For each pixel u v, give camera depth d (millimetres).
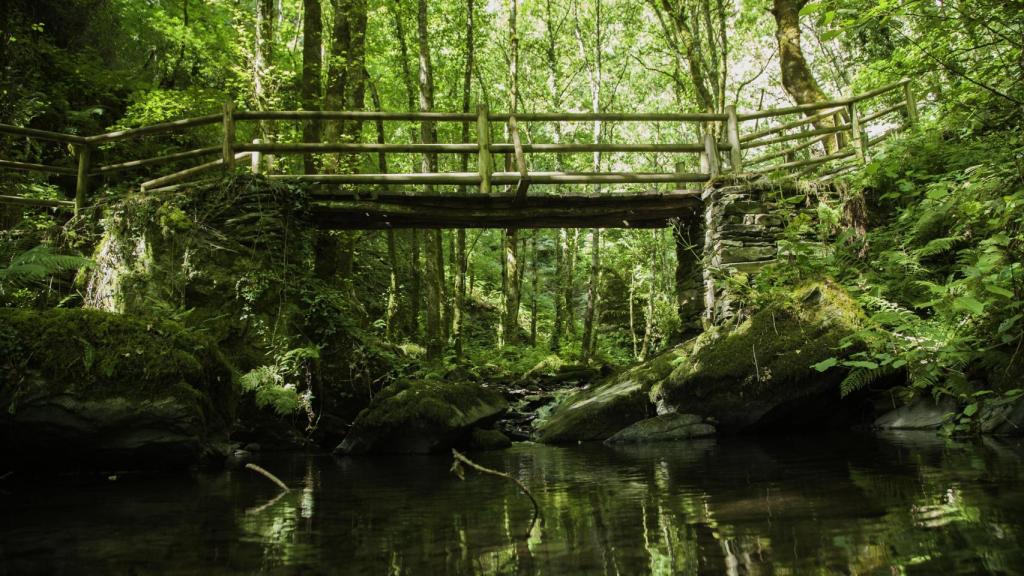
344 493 2605
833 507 1789
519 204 7273
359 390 5961
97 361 3316
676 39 13852
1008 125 4500
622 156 19328
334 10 10391
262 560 1495
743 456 3352
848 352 4473
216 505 2354
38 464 3312
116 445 3336
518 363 11625
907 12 3291
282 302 5879
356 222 7391
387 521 1950
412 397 4789
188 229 5832
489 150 7016
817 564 1231
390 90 15242
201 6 12422
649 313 15961
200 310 5633
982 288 3602
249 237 6023
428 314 11086
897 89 7969
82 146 6387
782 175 8008
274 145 6691
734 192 6895
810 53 15148
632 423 5336
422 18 11078
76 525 1991
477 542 1615
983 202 4293
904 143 6504
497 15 14875
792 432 4824
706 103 11594
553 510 2027
